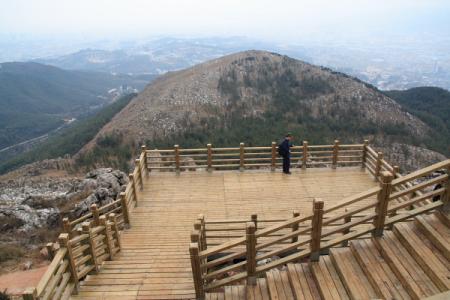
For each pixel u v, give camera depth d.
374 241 6.18
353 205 10.64
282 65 117.06
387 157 66.56
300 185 12.30
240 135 71.50
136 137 80.12
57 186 25.70
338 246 6.75
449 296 2.74
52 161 72.00
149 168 13.54
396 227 6.18
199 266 6.04
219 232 9.24
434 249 5.55
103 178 16.19
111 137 80.12
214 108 91.38
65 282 6.43
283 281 6.10
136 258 8.26
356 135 75.94
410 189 6.02
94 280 7.32
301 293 5.65
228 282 6.30
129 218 9.89
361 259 5.80
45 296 5.46
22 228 14.01
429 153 68.75
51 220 14.64
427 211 6.20
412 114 91.81
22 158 91.00
